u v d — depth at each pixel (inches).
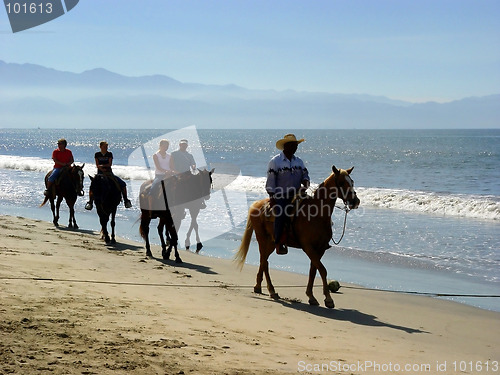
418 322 354.3
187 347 250.4
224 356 244.5
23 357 208.2
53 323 258.2
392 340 307.1
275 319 332.2
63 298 312.2
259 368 233.5
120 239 642.8
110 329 262.4
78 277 386.9
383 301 407.8
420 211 914.1
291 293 423.2
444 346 302.7
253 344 271.1
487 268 522.9
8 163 1843.0
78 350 224.5
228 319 319.3
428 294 430.6
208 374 216.8
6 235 559.2
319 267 380.5
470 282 471.2
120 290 361.1
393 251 600.4
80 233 653.3
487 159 2469.2
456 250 603.5
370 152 3457.2
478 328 344.2
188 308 333.7
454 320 361.4
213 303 357.4
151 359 226.1
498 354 291.4
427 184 1385.3
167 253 531.8
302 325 324.2
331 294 426.6
